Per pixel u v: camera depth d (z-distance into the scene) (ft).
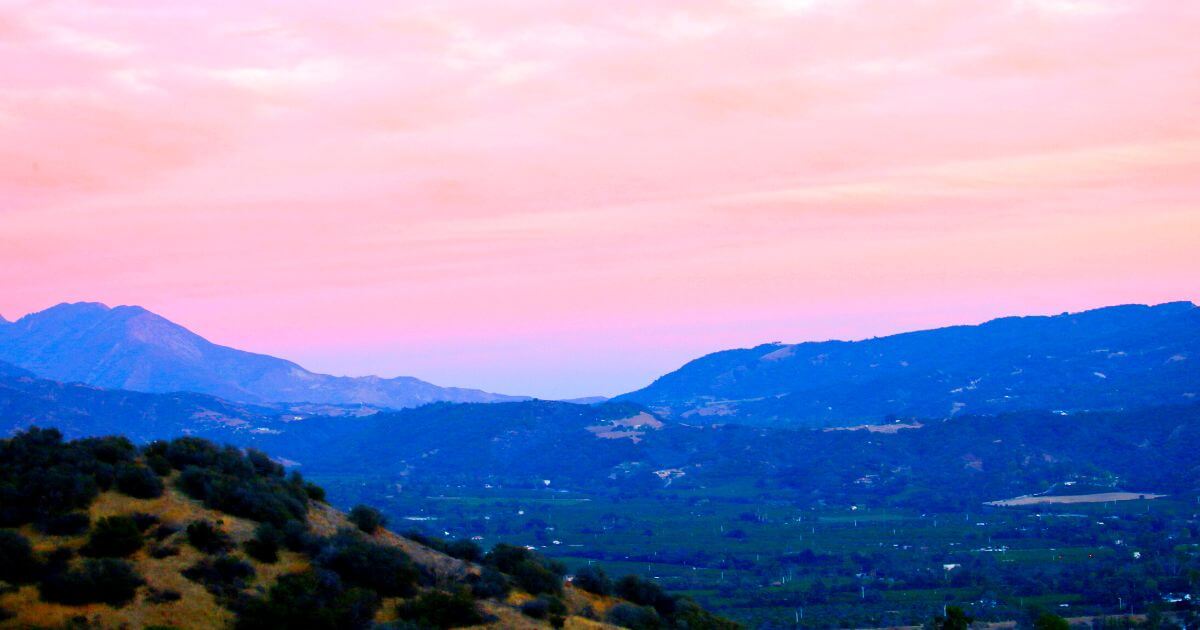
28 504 287.28
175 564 274.77
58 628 244.22
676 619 354.74
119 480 306.14
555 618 299.79
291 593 274.77
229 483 318.65
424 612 286.46
